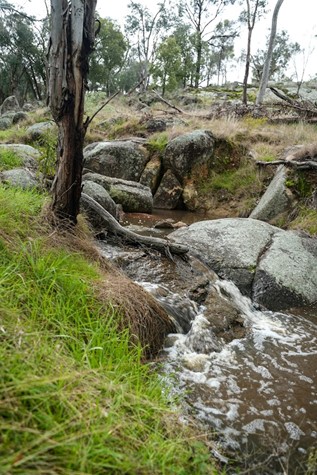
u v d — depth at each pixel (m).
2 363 1.23
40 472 0.97
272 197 6.66
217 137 9.48
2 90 31.89
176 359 2.67
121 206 7.50
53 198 3.29
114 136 11.61
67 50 2.81
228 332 3.16
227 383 2.45
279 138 9.45
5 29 24.33
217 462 1.78
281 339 3.15
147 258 4.17
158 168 9.20
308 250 4.61
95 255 3.26
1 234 2.49
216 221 5.26
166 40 22.42
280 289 3.91
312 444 1.96
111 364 1.91
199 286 3.72
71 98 2.96
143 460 1.29
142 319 2.65
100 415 1.34
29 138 10.62
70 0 2.71
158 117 12.48
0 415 1.09
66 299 2.29
